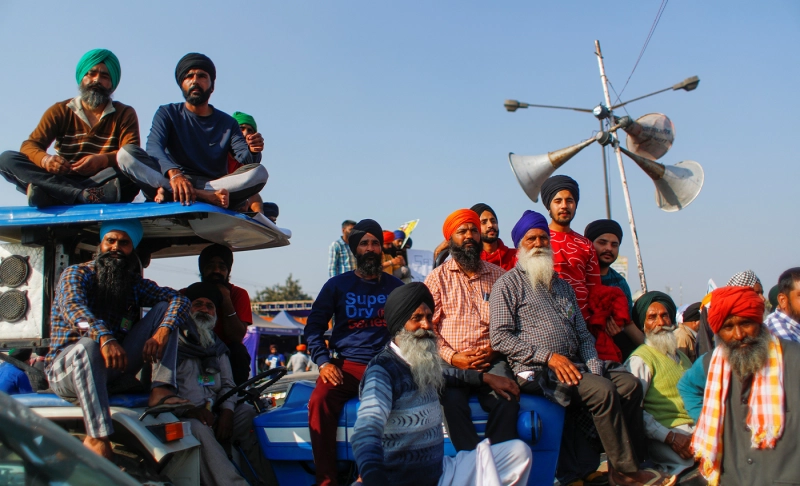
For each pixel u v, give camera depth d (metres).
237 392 4.75
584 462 4.56
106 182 4.45
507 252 5.92
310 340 4.49
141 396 4.04
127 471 3.79
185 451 4.05
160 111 5.05
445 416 4.18
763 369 3.61
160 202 4.25
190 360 4.47
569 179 5.37
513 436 4.09
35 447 2.08
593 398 4.19
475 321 4.62
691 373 4.33
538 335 4.41
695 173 8.66
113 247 4.12
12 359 4.21
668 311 5.06
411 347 3.71
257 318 21.86
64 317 3.80
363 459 3.29
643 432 4.53
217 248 5.18
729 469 3.69
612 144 12.20
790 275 4.69
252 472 4.55
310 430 4.20
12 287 4.32
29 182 4.21
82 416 3.68
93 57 4.61
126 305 4.18
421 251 8.88
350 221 7.87
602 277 5.95
